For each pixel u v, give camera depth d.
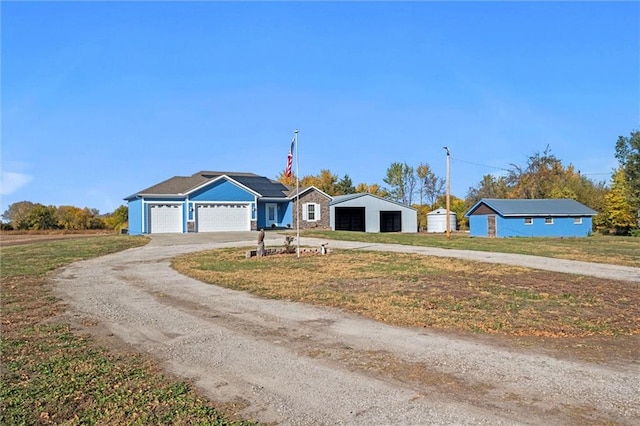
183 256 19.20
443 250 20.69
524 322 7.84
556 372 5.46
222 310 9.16
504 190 61.56
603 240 31.56
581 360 5.92
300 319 8.33
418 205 70.56
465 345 6.62
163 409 4.55
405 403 4.62
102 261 17.83
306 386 5.12
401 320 8.09
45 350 6.54
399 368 5.66
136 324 8.07
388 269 14.34
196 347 6.66
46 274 14.40
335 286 11.56
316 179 67.62
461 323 7.82
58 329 7.74
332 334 7.29
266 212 39.91
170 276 13.81
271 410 4.51
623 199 44.41
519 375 5.37
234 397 4.84
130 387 5.13
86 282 12.81
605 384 5.08
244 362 5.97
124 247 23.45
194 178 38.69
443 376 5.37
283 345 6.72
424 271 13.81
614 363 5.80
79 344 6.85
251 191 36.62
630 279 12.38
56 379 5.37
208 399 4.80
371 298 9.99
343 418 4.30
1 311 9.16
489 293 10.34
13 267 16.05
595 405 4.54
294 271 14.34
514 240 29.98
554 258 17.66
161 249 22.23
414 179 72.62
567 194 50.91
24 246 25.14
